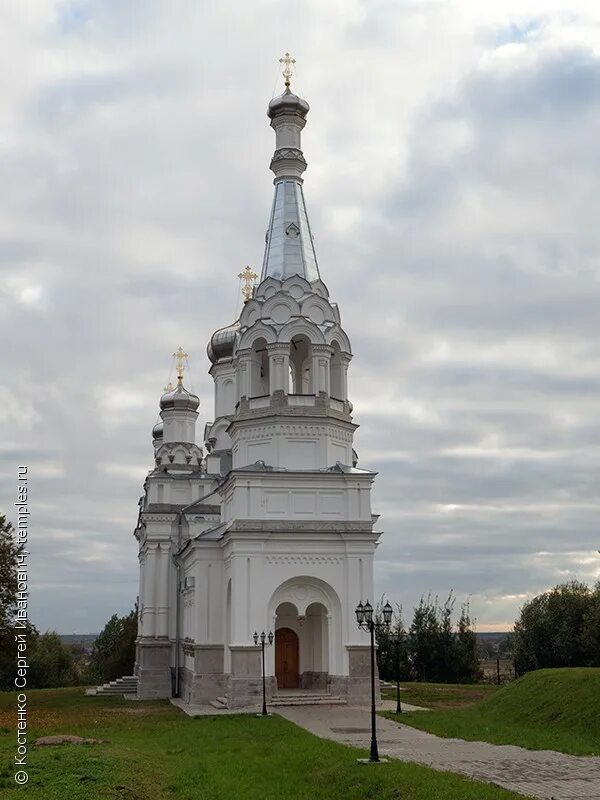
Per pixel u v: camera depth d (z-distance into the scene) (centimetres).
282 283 5441
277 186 5925
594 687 3822
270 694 4803
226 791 2381
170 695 6625
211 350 7662
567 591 7369
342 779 2511
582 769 2633
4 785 2280
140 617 7506
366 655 4894
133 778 2455
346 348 5466
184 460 7650
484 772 2583
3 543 5862
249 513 4962
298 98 5981
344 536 4972
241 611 4828
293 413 5159
